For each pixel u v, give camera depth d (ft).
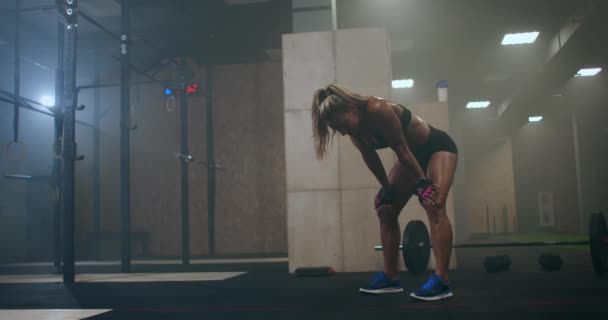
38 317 8.18
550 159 55.01
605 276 11.98
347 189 15.17
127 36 18.38
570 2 25.94
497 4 26.09
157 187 29.60
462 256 21.12
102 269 20.20
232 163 29.09
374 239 14.99
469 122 53.21
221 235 28.71
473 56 32.96
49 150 29.55
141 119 29.89
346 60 15.71
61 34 17.40
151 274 16.78
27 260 28.91
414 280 12.15
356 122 8.02
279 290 10.99
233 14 26.63
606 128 49.75
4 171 27.76
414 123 8.54
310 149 15.42
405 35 28.48
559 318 6.59
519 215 54.85
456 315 6.99
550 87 37.88
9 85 27.91
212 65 29.60
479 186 53.11
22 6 24.82
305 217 15.29
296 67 15.79
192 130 29.53
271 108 29.09
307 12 22.06
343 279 13.00
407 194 9.17
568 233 50.60
